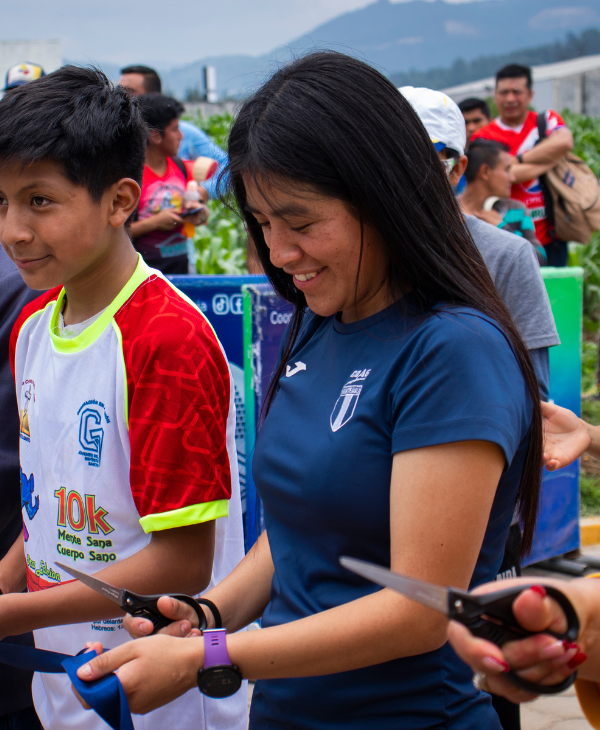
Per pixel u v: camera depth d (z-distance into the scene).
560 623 0.82
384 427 1.17
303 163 1.13
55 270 1.45
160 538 1.44
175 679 1.11
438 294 1.20
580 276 4.07
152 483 1.42
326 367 1.31
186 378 1.43
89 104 1.43
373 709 1.21
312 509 1.21
